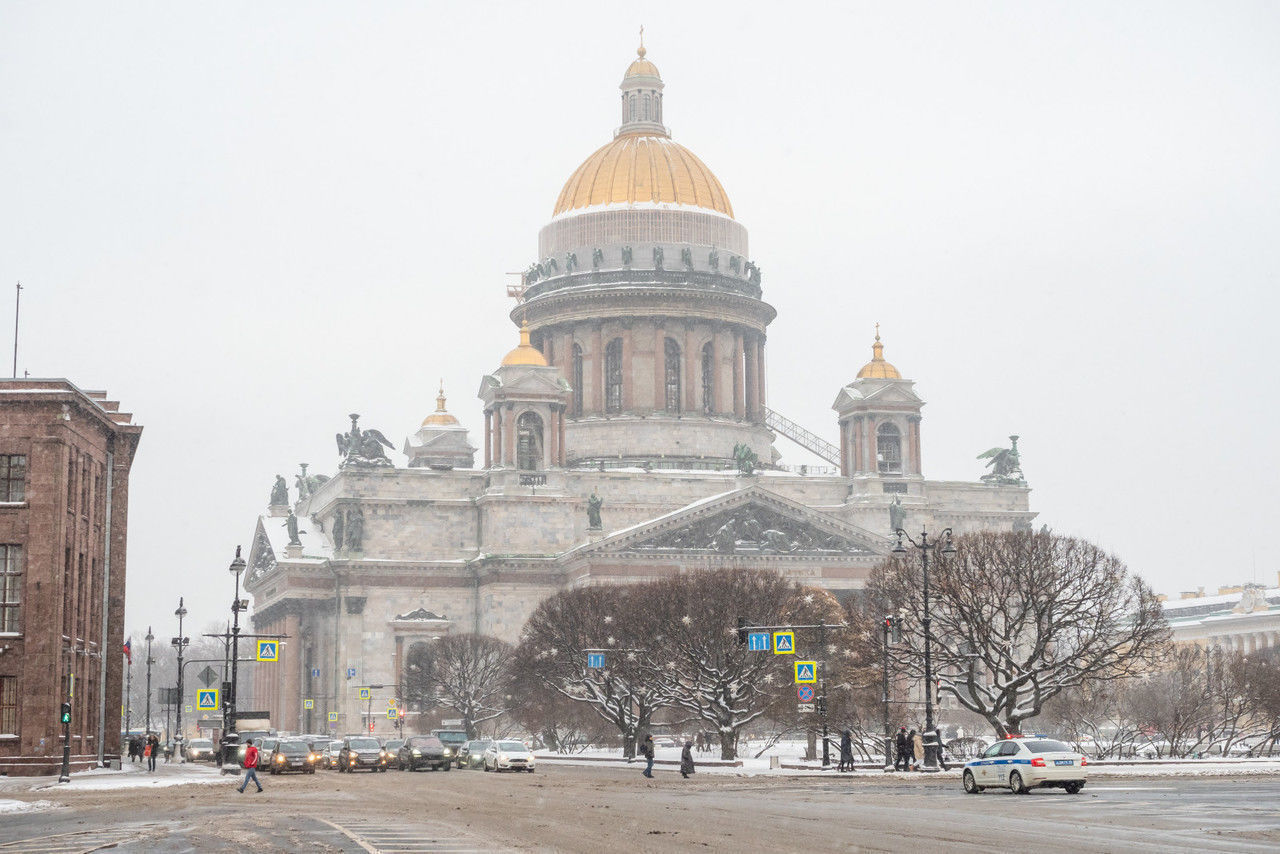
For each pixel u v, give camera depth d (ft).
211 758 567.18
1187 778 294.25
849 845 151.12
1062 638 454.40
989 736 591.37
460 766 446.60
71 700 338.95
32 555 342.03
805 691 375.86
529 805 227.20
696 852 144.77
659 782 316.19
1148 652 505.66
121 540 413.18
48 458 345.31
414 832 172.14
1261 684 493.77
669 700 465.47
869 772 353.51
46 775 336.49
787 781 317.01
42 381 352.28
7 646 338.75
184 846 155.33
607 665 471.62
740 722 447.01
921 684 647.97
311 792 280.51
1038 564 404.77
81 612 373.61
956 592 394.32
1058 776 244.42
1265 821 176.55
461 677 622.54
